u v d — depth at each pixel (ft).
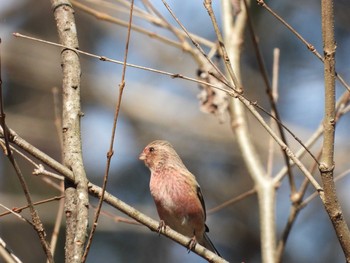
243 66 54.44
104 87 57.98
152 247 50.03
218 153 55.98
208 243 30.83
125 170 52.80
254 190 28.96
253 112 19.74
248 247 52.85
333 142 19.04
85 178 19.40
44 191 47.73
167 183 30.17
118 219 24.93
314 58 53.21
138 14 31.40
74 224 18.80
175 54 59.77
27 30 57.16
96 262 48.57
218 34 20.84
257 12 52.16
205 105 30.66
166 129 57.11
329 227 52.03
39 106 55.77
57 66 57.00
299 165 19.51
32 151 18.89
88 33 57.93
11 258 20.51
